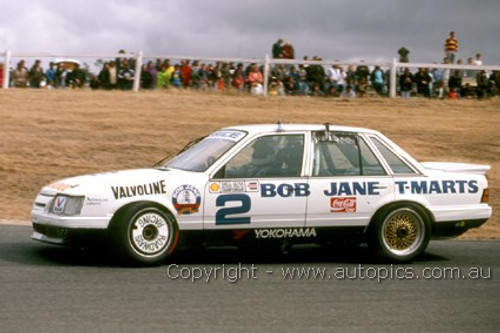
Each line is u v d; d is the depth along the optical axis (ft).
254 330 36.01
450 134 116.98
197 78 135.64
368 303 41.83
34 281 43.88
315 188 51.31
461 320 39.01
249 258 53.78
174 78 135.54
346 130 53.16
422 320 38.81
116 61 134.21
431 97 135.74
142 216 48.37
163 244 48.85
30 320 36.24
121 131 109.81
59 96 126.93
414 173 53.36
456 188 53.93
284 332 35.86
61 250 53.52
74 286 43.06
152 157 100.42
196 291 43.01
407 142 112.16
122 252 48.11
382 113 125.70
